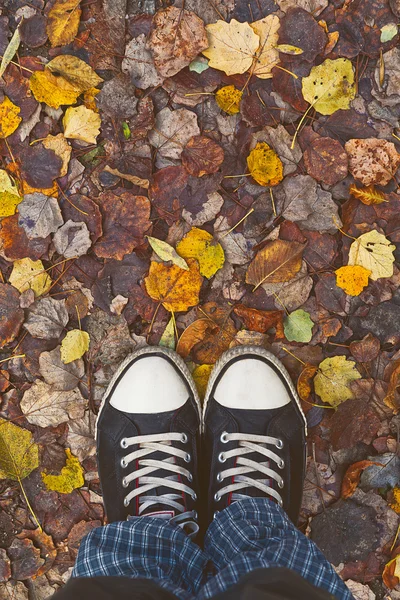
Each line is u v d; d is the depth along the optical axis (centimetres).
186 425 96
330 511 98
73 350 96
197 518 96
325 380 97
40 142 94
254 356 96
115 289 96
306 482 98
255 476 96
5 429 97
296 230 95
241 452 96
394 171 95
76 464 97
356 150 94
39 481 98
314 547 86
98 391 97
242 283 96
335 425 97
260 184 94
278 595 78
